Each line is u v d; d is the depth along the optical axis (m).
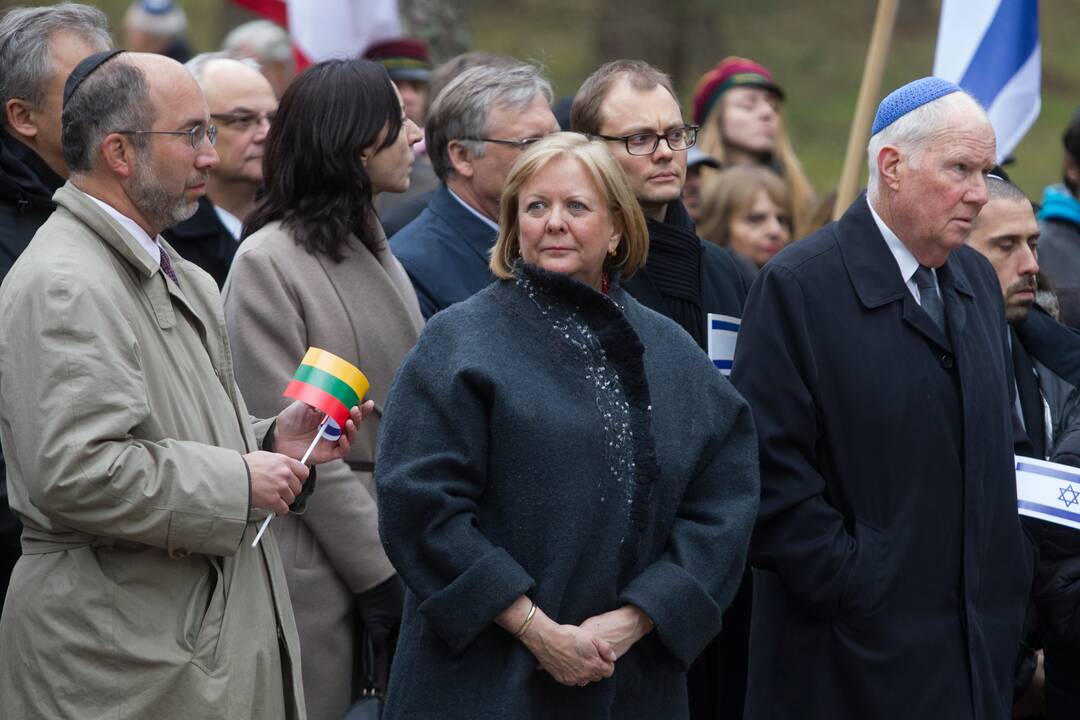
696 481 9.79
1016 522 11.16
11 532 10.28
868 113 15.59
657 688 9.55
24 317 8.73
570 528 9.04
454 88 12.76
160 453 8.78
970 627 10.74
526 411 9.10
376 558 11.12
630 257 9.84
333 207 11.44
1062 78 48.72
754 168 18.03
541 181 9.49
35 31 10.97
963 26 15.73
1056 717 12.13
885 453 10.77
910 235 11.02
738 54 47.09
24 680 8.92
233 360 11.07
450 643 8.98
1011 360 11.88
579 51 48.53
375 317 11.45
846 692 10.77
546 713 9.15
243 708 9.12
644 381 9.41
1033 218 12.91
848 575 10.61
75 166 9.34
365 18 18.25
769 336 11.00
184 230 14.16
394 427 9.32
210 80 14.74
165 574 8.98
